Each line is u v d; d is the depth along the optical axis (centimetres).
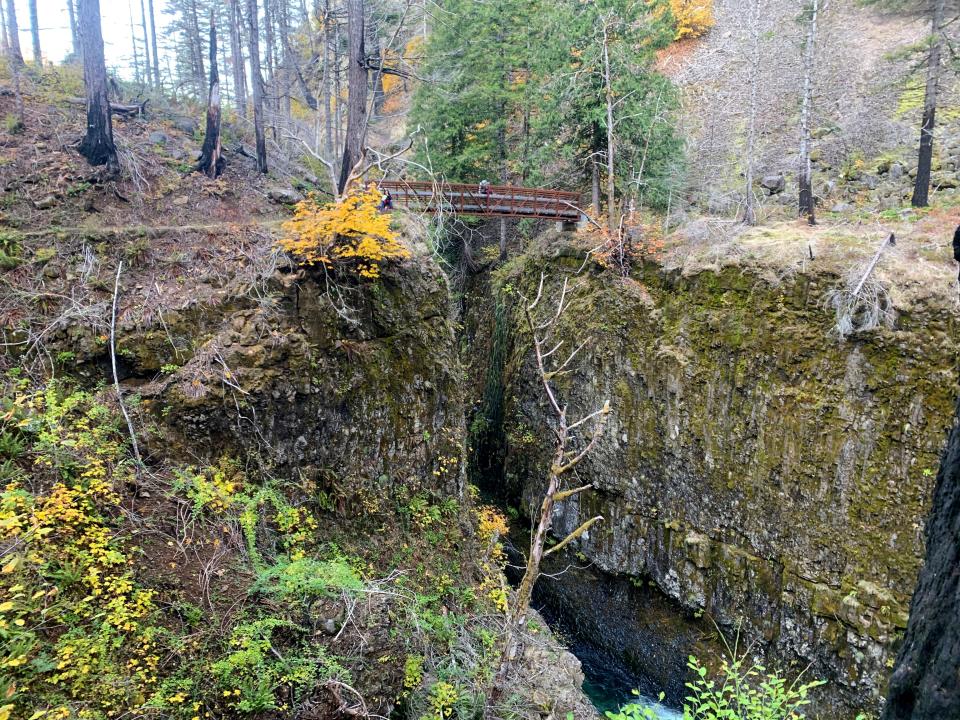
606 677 1366
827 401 1156
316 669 671
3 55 1812
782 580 1202
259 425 873
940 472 457
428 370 1113
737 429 1303
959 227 462
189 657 617
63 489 657
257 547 790
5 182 1099
